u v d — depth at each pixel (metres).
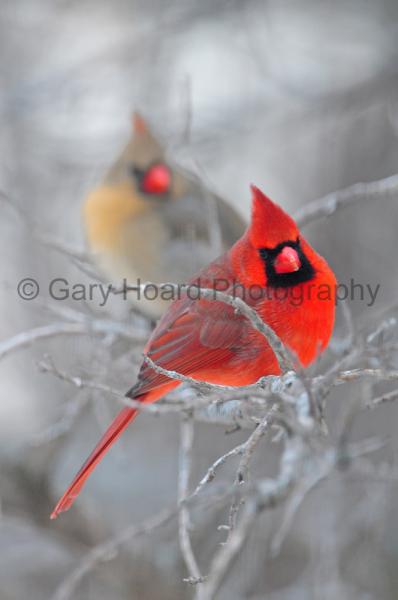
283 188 13.48
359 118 12.85
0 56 13.70
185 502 6.27
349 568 9.45
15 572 10.90
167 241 10.60
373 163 12.81
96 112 13.19
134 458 11.88
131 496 11.52
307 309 6.73
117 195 10.69
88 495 10.72
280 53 12.54
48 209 12.38
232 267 6.96
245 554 9.60
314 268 6.76
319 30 13.60
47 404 12.30
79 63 13.34
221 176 13.54
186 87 8.46
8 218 11.44
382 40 13.10
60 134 13.50
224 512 9.86
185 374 7.02
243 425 6.76
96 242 10.76
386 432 10.19
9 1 13.73
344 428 7.79
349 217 12.40
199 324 7.00
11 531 11.27
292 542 10.35
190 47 13.84
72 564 10.91
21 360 12.34
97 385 6.13
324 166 13.16
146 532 7.49
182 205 10.68
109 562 9.71
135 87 13.16
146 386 6.78
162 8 13.13
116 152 12.65
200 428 10.88
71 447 11.73
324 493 9.03
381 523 9.27
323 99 12.48
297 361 5.56
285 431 6.76
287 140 13.33
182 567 9.69
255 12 13.12
